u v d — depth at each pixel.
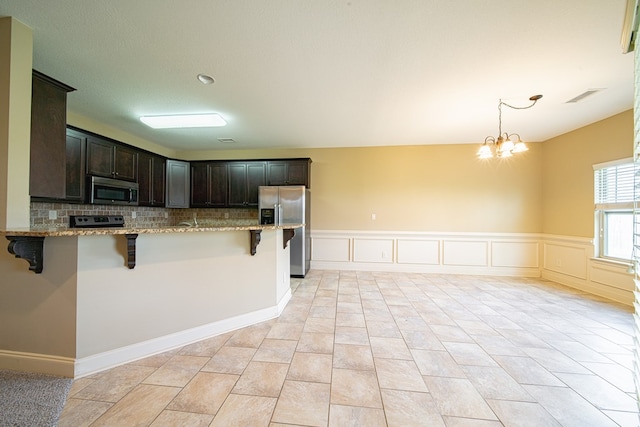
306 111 3.37
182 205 5.04
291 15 1.75
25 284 1.83
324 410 1.51
